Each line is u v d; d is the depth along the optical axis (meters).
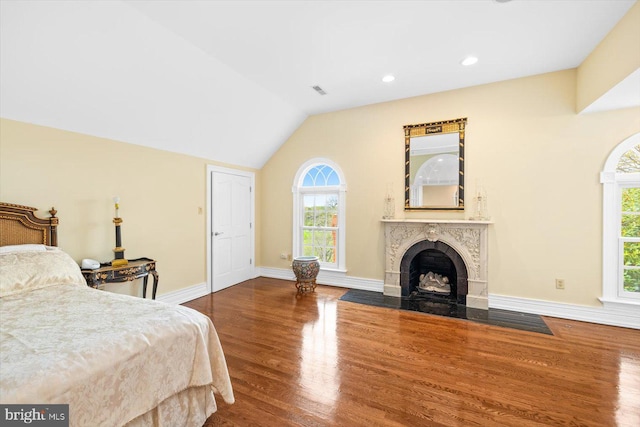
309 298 3.94
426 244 3.87
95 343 1.24
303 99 4.07
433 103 3.87
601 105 2.90
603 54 2.62
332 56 2.94
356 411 1.74
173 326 1.50
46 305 1.70
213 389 1.71
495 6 2.21
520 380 2.05
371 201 4.28
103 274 2.64
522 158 3.41
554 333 2.82
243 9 2.23
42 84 2.32
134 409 1.26
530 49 2.81
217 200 4.35
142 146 3.37
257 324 3.05
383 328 2.95
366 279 4.32
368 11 2.27
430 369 2.19
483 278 3.54
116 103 2.80
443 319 3.19
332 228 4.64
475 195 3.63
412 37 2.62
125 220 3.20
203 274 4.12
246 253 4.95
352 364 2.26
